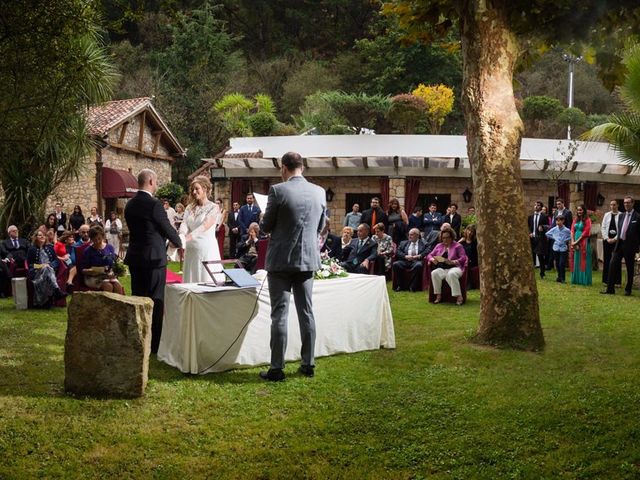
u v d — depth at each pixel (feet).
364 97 90.43
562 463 14.17
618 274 42.68
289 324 21.83
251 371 20.80
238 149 75.00
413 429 16.17
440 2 24.29
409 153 70.79
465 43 24.54
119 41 143.23
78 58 36.65
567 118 98.73
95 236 29.37
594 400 17.79
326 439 15.61
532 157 71.10
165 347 21.67
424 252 40.98
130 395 17.93
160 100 121.90
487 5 23.35
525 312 24.03
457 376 20.34
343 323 23.16
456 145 70.49
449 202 69.00
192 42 133.59
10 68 33.63
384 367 21.48
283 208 19.62
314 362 20.61
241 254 52.90
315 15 161.79
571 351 23.54
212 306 20.29
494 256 24.31
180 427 16.17
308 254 19.88
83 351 18.13
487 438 15.52
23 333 26.40
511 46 24.22
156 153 92.84
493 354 22.90
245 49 156.35
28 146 48.73
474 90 24.39
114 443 15.28
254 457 14.67
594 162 68.49
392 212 49.55
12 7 30.42
